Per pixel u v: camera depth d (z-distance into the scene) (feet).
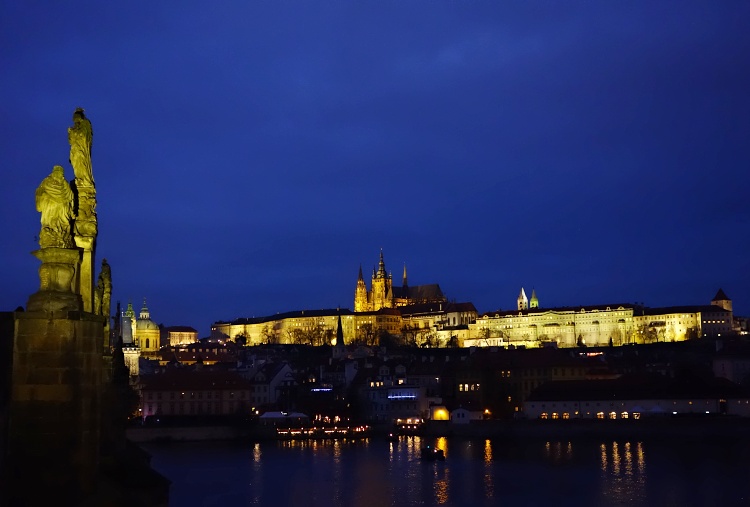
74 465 111.96
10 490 110.01
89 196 131.44
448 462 646.33
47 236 115.24
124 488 153.99
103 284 185.06
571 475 547.49
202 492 483.51
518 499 459.32
